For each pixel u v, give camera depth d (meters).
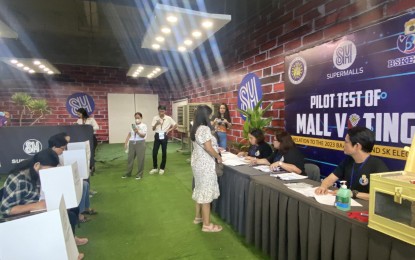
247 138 3.34
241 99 4.03
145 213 3.00
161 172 4.76
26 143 4.25
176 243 2.33
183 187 3.97
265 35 3.68
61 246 1.10
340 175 1.91
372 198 1.18
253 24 3.96
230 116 4.90
